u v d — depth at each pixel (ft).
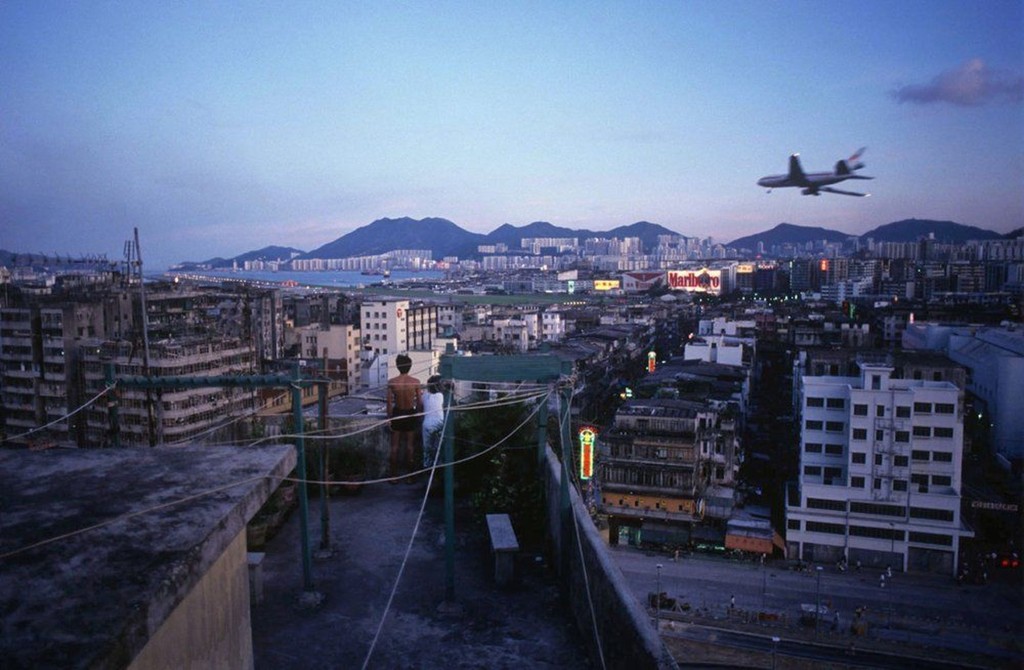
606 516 213.46
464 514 36.58
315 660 22.80
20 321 230.27
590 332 455.63
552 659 23.27
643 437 211.41
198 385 27.32
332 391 244.01
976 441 260.42
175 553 10.44
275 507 33.58
